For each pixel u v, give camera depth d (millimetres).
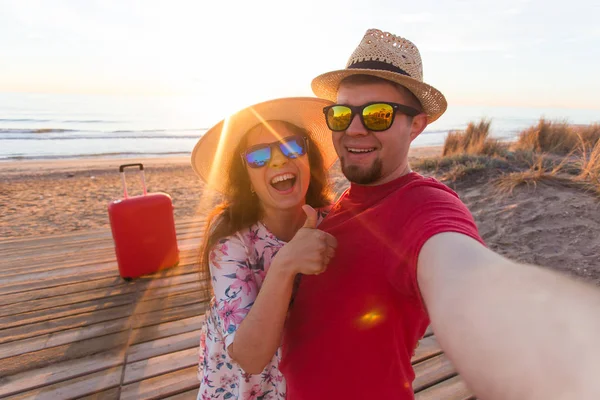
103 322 3117
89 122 40438
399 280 794
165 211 3934
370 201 1049
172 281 3799
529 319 389
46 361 2646
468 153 8211
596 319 347
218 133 1338
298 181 1325
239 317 1084
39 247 4809
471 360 436
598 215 4555
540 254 3994
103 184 11391
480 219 5105
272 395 1336
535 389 348
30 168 14961
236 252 1202
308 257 904
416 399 2271
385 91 1068
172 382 2453
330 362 968
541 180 5855
